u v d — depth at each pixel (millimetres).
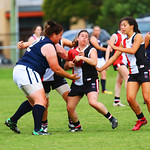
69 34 71938
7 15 127438
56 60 22219
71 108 23406
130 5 99812
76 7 110625
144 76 23281
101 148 18875
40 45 22375
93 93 22969
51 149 18828
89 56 23078
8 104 37312
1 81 64562
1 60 93562
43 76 23672
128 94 23438
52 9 111125
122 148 18797
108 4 101875
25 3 135000
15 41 98188
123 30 23453
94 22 113250
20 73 21984
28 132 23953
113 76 65062
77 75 23109
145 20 75000
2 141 21000
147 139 20766
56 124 26766
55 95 25344
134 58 23391
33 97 22016
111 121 23359
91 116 29328
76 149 18766
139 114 23750
